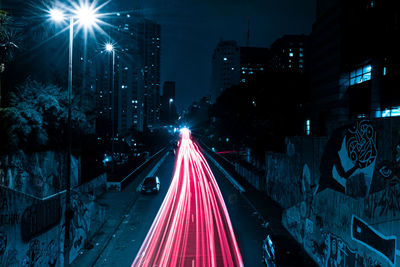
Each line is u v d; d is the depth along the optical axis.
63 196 12.99
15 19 14.41
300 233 15.61
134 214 21.06
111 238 16.38
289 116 31.47
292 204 18.22
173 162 52.62
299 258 10.94
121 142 54.19
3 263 8.58
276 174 23.69
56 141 16.38
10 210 8.99
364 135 9.80
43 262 11.00
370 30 21.31
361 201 9.77
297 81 32.44
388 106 19.86
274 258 10.94
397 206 7.94
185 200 25.20
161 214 20.98
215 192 28.53
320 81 28.11
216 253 14.07
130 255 13.98
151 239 16.09
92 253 14.25
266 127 31.70
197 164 50.03
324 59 27.33
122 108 115.88
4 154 11.36
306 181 15.20
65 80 18.64
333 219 11.77
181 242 15.55
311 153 14.61
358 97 22.86
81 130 19.80
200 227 18.08
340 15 24.28
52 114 15.21
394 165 8.18
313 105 29.77
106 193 27.39
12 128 12.00
